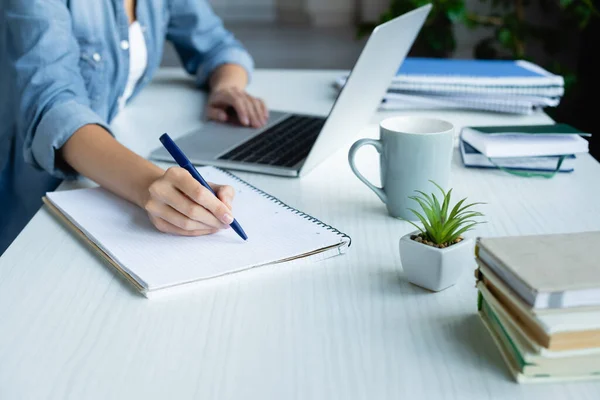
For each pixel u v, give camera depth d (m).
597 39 2.68
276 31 3.72
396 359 0.57
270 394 0.53
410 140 0.81
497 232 0.81
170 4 1.60
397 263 0.74
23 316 0.64
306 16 3.76
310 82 1.63
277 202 0.87
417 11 1.13
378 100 1.20
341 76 1.66
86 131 1.00
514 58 2.76
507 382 0.54
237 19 3.79
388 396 0.53
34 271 0.73
